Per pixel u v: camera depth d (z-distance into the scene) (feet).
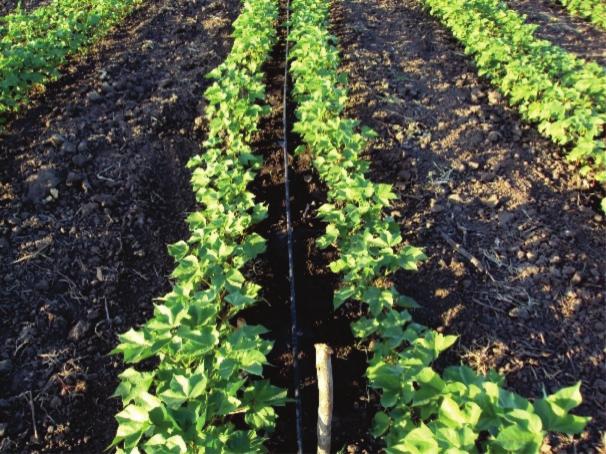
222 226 13.92
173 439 7.55
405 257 12.62
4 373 12.32
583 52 28.99
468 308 13.71
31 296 14.21
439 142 20.47
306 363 12.78
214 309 9.98
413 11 34.17
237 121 19.26
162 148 20.10
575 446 10.50
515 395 7.48
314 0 30.81
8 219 16.39
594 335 12.88
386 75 25.50
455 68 26.40
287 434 11.31
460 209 17.03
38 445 11.10
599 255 15.26
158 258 15.96
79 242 15.93
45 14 28.19
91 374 12.55
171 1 34.47
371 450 10.83
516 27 27.66
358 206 15.10
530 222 16.37
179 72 25.57
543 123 19.90
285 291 14.78
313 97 19.67
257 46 24.39
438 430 7.02
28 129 20.58
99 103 22.39
